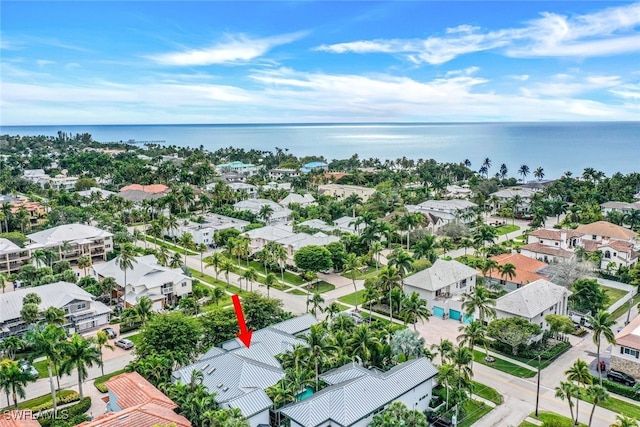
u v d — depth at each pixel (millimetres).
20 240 138000
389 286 95688
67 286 92750
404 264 97375
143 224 180625
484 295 81125
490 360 76500
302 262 117250
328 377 63250
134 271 103438
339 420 54156
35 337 62625
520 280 107000
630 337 71250
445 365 66125
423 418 53062
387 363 71750
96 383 70875
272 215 179375
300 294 109750
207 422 53719
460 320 94438
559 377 72000
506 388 69000
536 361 76938
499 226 181875
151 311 85000
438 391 67250
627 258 125562
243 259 137625
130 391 59500
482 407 64062
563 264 109500
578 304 92750
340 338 70500
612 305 101375
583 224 172250
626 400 65812
